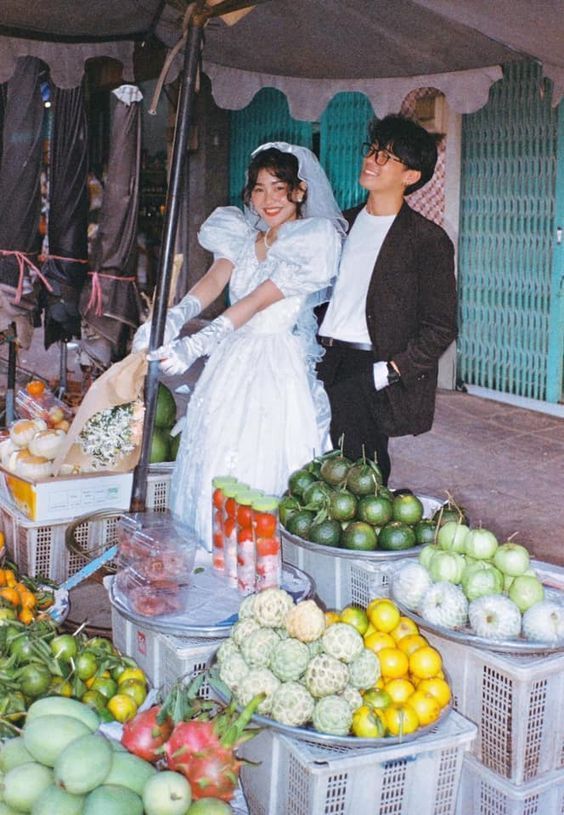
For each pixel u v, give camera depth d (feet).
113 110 15.35
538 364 27.45
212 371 13.12
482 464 22.30
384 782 8.05
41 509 12.75
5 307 15.61
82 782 6.70
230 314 11.50
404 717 8.07
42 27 14.14
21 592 10.80
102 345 16.38
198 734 7.14
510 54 14.39
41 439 13.08
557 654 8.69
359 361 12.74
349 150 32.09
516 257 27.58
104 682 8.83
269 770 8.22
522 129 26.81
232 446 12.50
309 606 8.42
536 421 26.02
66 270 15.97
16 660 8.68
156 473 14.11
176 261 12.34
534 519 18.79
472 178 28.48
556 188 26.13
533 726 8.64
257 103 36.09
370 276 12.67
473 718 8.96
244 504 10.15
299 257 11.84
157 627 9.43
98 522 13.17
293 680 8.18
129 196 15.65
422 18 13.50
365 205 13.30
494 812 8.86
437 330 12.32
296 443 12.64
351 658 8.25
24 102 15.19
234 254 12.89
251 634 8.50
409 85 16.21
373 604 9.18
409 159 12.17
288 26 14.61
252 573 10.18
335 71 16.46
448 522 10.56
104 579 10.78
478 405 27.66
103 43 14.79
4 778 6.97
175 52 10.91
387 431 12.73
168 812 6.68
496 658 8.61
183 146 10.68
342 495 11.12
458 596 9.04
